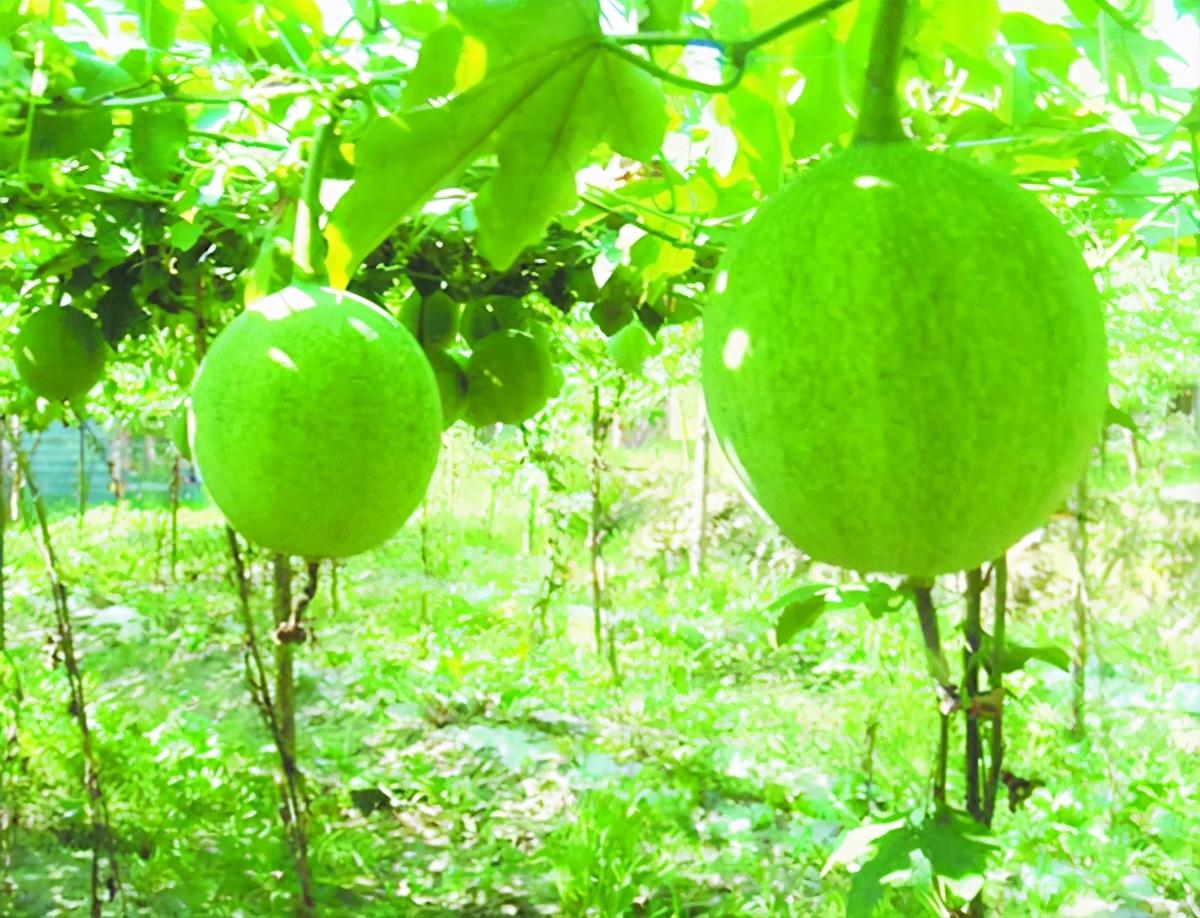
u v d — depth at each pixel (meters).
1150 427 8.55
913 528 1.27
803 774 7.49
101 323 4.50
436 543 13.77
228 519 1.93
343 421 1.81
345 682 9.40
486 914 5.90
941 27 1.96
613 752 8.03
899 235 1.24
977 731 2.31
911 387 1.22
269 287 2.04
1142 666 8.30
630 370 5.19
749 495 1.40
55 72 2.82
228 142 3.30
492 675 9.59
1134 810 6.47
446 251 4.22
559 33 1.62
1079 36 2.42
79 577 13.60
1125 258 4.74
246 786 7.24
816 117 2.31
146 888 5.97
